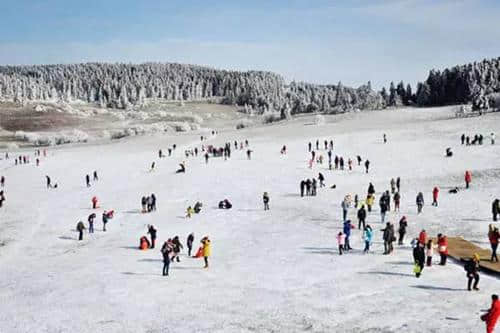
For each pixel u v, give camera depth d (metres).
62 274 30.19
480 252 29.44
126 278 28.52
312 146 80.00
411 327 20.11
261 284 26.34
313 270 28.05
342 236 30.81
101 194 58.72
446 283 24.97
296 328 20.83
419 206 40.44
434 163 61.00
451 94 195.75
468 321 20.31
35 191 63.78
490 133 77.69
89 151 101.62
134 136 132.25
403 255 30.11
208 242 29.97
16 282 29.36
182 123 180.62
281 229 38.28
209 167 68.62
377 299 23.34
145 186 61.09
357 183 54.50
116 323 22.11
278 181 57.72
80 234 40.59
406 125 97.06
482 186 48.00
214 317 22.34
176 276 28.55
